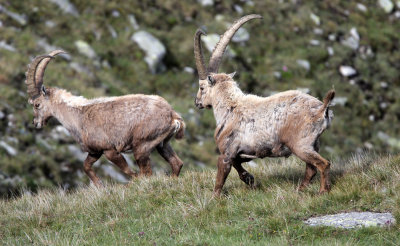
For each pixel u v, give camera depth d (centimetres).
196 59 3066
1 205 3325
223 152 2834
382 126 8244
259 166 3403
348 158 3356
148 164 3444
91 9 8500
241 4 9688
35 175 5697
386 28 10344
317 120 2525
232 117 2827
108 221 2822
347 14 10294
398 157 2927
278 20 9569
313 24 9712
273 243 2242
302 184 2825
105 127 3441
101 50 7931
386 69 9306
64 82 7075
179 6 9256
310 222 2445
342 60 9131
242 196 2866
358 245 2161
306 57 8975
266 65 8662
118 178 5844
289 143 2603
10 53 7256
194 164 6488
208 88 3020
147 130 3375
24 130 6234
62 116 3641
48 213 3050
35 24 7969
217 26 9012
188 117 7250
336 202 2575
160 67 8112
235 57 8575
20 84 6894
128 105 3428
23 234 2806
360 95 8575
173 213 2769
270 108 2688
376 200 2528
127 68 7888
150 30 8562
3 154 5762
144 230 2608
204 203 2745
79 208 3052
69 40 7906
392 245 2142
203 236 2417
